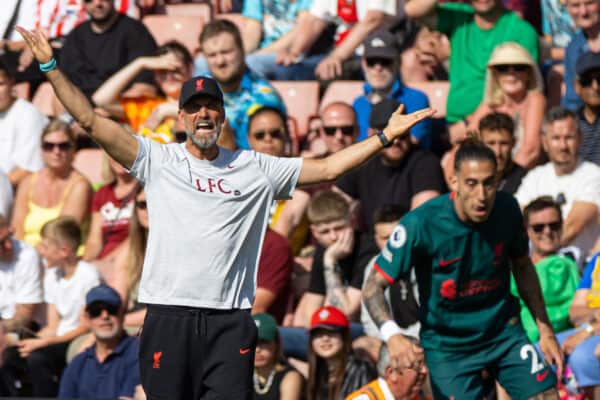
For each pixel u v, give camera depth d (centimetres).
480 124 3116
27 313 3091
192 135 1864
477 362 2350
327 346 2684
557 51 3841
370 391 2412
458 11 3647
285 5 4119
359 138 3516
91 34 3859
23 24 4150
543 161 3356
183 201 1873
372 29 3872
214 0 4462
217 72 3441
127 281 3083
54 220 3139
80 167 3734
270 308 2972
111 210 3344
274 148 3256
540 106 3388
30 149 3691
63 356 2972
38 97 3997
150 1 4347
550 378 2338
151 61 3628
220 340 1881
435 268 2302
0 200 3475
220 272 1872
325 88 3859
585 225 3078
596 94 3309
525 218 2884
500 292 2330
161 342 1873
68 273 3125
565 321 2819
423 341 2391
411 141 3206
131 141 1878
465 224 2258
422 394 2603
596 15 3475
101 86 3753
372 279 2317
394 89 3503
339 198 3003
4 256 3097
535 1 3997
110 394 2764
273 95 3512
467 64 3616
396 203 3175
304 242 3266
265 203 1923
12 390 2905
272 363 2678
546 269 2839
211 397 1877
